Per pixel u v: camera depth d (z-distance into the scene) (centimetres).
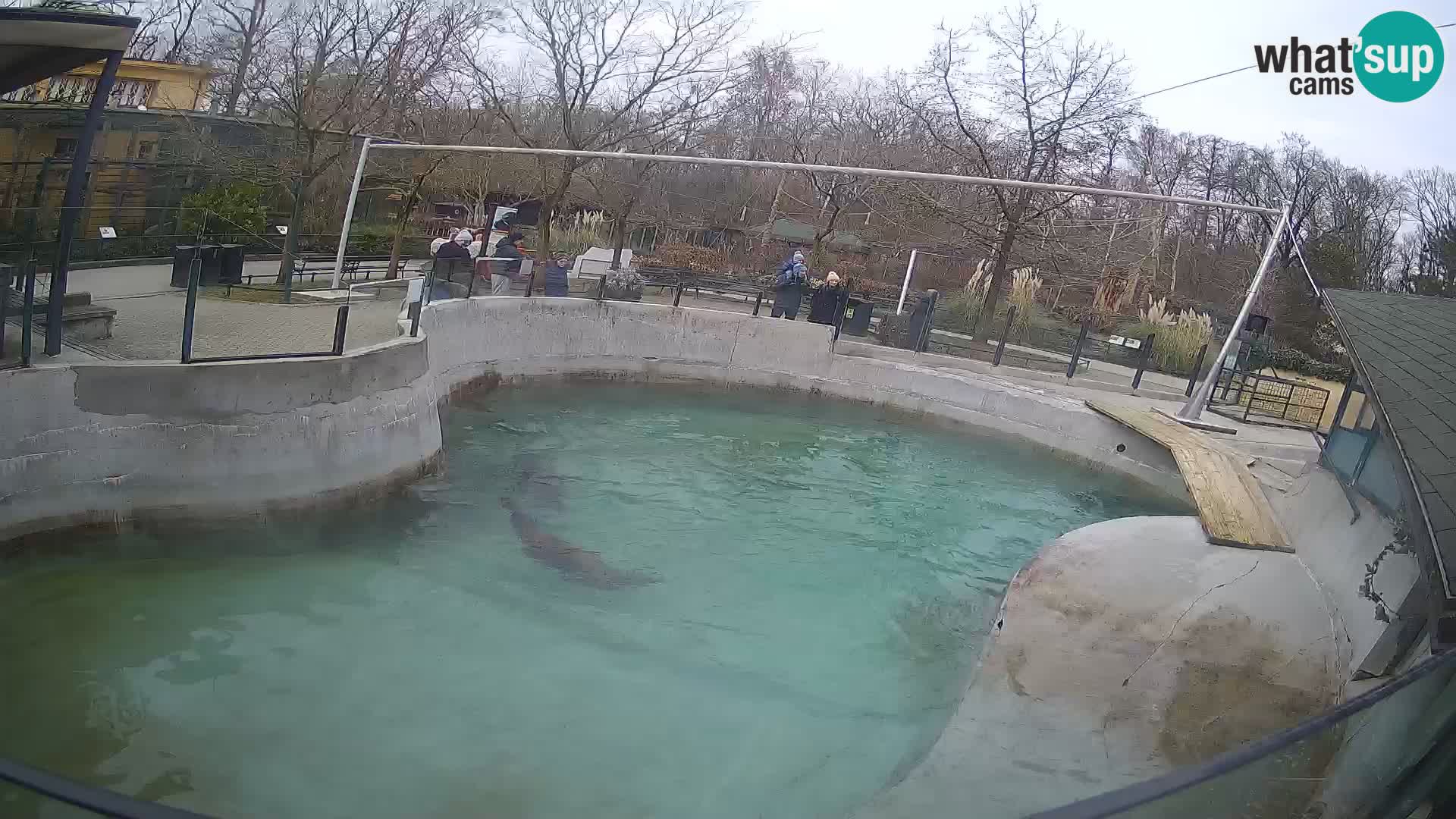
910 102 3288
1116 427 1742
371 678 784
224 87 2086
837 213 3153
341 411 1067
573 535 1180
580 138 2288
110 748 643
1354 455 994
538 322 1819
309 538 1030
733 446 1677
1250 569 955
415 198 2003
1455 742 448
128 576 870
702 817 652
